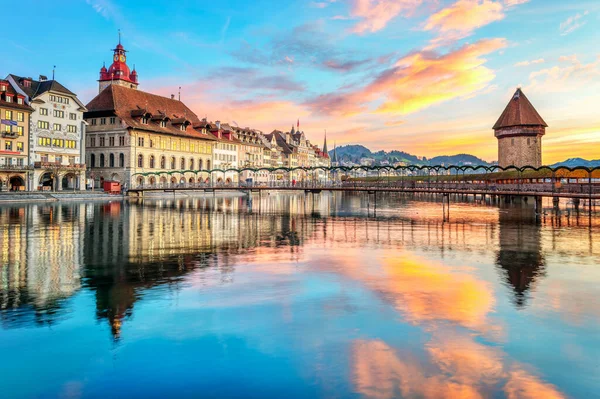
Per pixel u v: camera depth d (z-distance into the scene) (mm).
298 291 18062
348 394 10031
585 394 10125
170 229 39500
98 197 85875
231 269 22406
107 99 106625
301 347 12430
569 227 42250
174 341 12867
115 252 27328
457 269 22609
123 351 12219
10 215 50656
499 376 10875
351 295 17484
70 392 10219
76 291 18000
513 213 61031
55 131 88875
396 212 63625
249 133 161625
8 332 13531
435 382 10555
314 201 97938
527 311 15562
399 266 23359
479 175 112312
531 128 99375
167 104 125875
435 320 14578
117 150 103000
